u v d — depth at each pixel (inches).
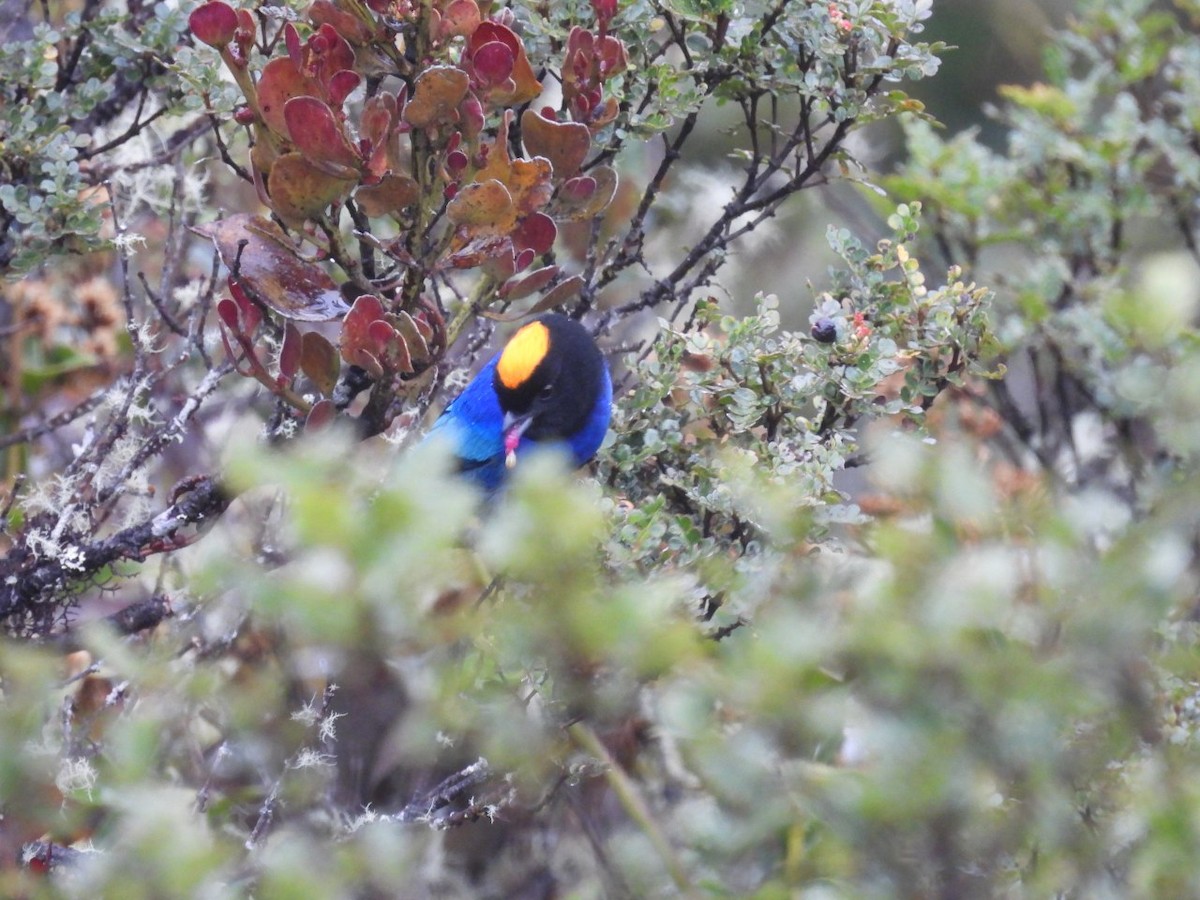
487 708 239.0
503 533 189.3
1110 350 423.8
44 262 397.7
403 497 183.6
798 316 585.3
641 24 398.3
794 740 211.2
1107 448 470.0
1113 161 495.5
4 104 397.7
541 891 339.0
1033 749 195.0
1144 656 213.6
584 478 386.3
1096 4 530.3
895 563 203.0
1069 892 210.8
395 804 338.0
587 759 297.4
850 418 386.0
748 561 271.3
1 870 250.5
